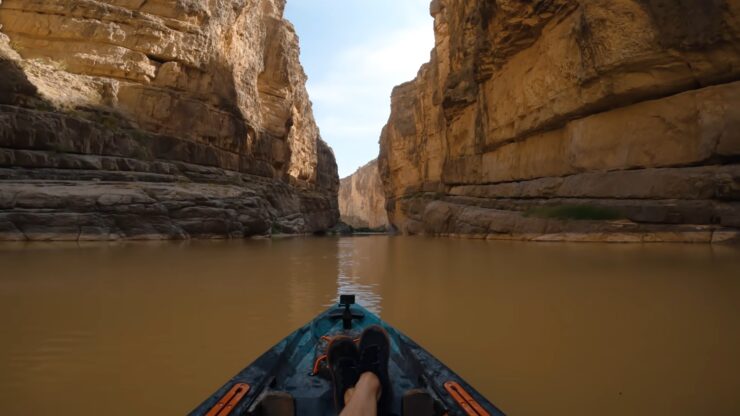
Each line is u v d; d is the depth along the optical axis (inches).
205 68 1069.8
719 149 516.4
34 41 889.5
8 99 700.7
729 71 522.6
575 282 280.2
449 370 97.0
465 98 1111.6
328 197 2475.4
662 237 521.0
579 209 641.6
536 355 150.9
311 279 316.2
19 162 675.4
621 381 128.3
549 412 109.9
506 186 912.9
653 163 584.4
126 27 951.0
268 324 192.2
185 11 1027.9
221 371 138.7
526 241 665.6
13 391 124.3
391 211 2373.3
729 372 133.3
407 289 273.4
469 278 311.3
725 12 501.0
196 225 777.6
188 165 983.0
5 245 533.3
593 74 631.8
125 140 834.8
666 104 575.2
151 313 211.0
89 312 211.9
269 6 1657.2
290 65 1707.7
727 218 494.3
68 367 141.9
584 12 625.9
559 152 759.1
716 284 258.7
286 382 102.1
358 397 82.2
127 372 137.6
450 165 1232.2
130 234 690.8
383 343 97.5
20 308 219.5
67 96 804.0
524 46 826.8
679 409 111.1
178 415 110.5
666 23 546.6
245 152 1242.0
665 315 196.5
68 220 634.8
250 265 401.1
